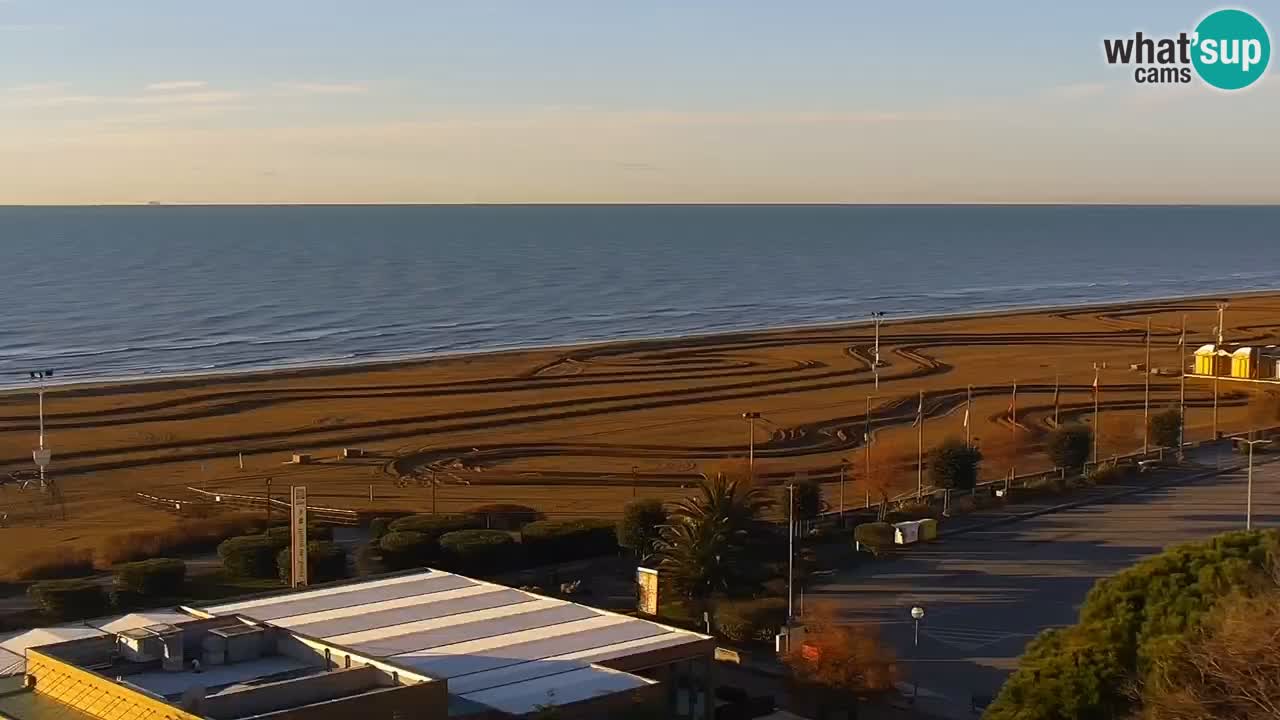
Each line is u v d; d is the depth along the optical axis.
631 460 119.69
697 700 56.47
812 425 136.12
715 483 76.62
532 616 60.28
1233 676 38.75
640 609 74.00
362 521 95.75
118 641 51.50
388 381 169.12
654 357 192.88
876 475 108.50
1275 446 122.62
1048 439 116.44
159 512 99.75
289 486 108.75
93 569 83.25
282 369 182.88
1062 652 47.81
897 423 137.12
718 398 154.75
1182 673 41.25
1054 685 45.81
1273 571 47.44
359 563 81.75
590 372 177.50
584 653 54.84
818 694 61.25
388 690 44.50
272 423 139.00
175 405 149.75
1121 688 44.66
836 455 121.06
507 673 52.38
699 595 74.00
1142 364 179.12
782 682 63.91
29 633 57.22
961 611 74.31
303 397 156.25
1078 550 87.50
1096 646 46.84
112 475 113.75
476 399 154.88
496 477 112.50
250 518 92.12
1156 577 50.12
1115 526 94.00
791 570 72.38
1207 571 48.41
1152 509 99.19
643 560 82.56
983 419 138.12
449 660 53.88
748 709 59.09
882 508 95.00
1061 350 197.50
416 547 81.06
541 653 54.91
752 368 180.25
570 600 76.56
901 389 160.12
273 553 81.12
